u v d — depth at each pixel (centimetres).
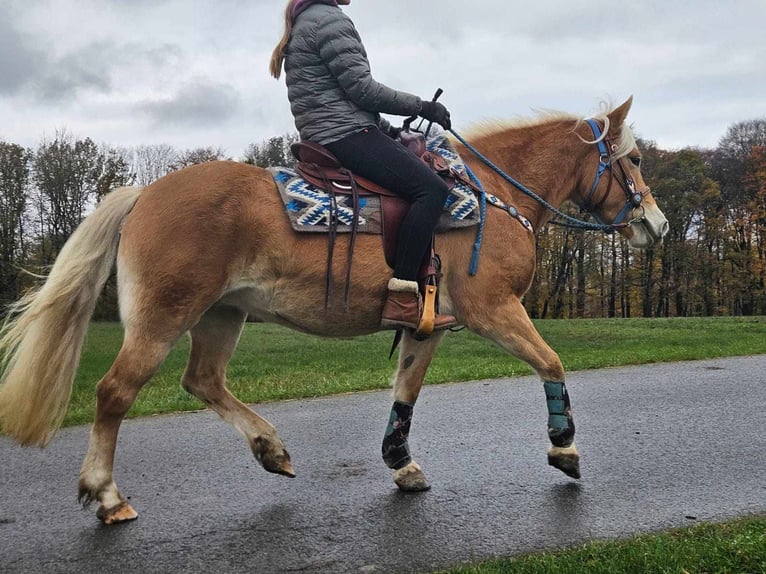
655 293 4522
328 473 490
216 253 382
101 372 1133
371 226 406
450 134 472
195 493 447
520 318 435
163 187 397
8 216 3481
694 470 482
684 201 4206
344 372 1072
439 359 1230
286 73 432
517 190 472
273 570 326
